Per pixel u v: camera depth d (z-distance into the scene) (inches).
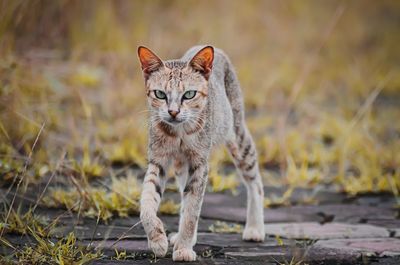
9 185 409.1
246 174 380.8
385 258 338.3
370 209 427.8
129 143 496.4
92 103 587.8
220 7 824.3
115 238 349.7
